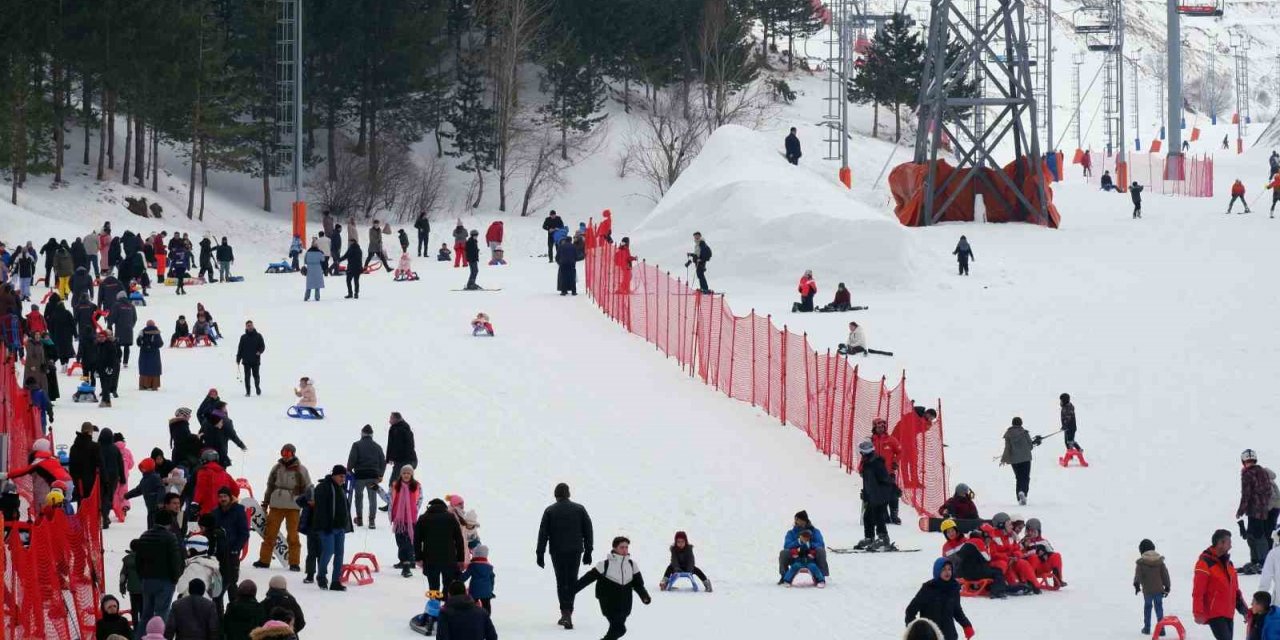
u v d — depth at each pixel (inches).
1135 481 2566.4
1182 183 7386.8
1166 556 2116.1
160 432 2726.4
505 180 7755.9
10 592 1341.0
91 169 6683.1
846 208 4852.4
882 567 2062.0
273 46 7313.0
